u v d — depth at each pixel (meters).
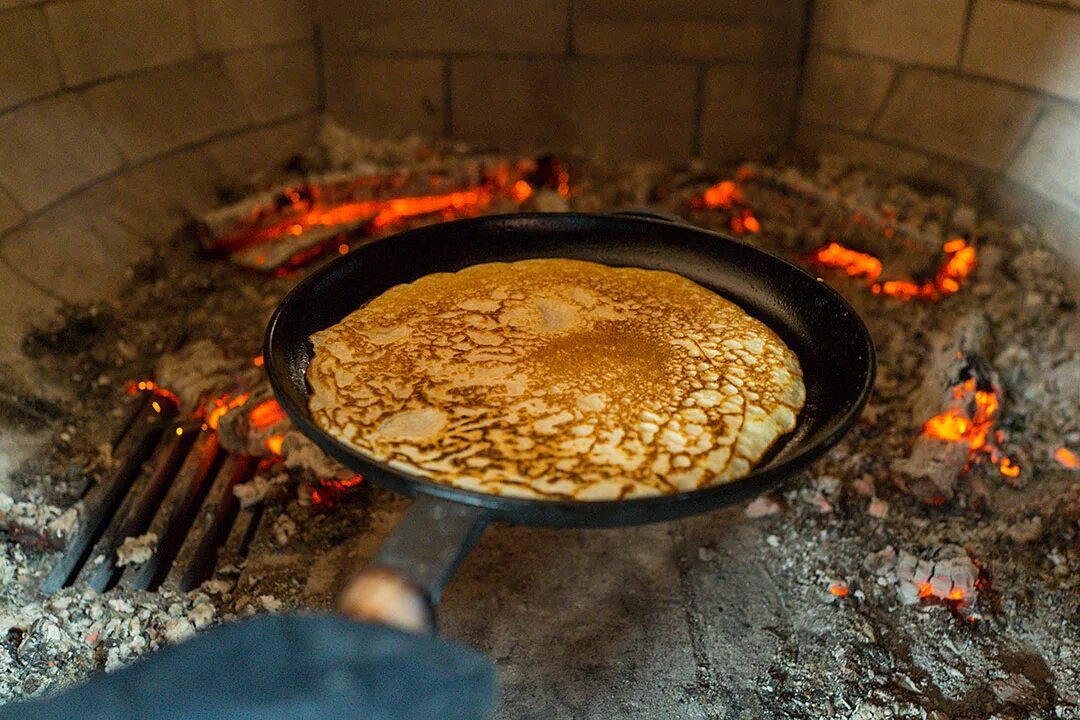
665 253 0.54
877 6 0.86
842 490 0.60
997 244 0.78
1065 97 0.75
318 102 0.96
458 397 0.42
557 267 0.53
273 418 0.61
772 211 0.90
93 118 0.77
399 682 0.23
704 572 0.55
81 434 0.64
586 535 0.57
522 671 0.49
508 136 0.97
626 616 0.52
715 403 0.43
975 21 0.80
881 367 0.71
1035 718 0.48
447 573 0.29
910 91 0.86
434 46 0.93
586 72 0.94
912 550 0.56
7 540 0.55
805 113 0.95
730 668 0.50
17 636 0.50
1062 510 0.58
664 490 0.37
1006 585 0.54
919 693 0.49
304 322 0.46
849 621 0.52
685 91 0.94
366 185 0.89
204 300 0.77
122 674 0.24
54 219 0.72
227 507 0.59
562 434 0.40
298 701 0.23
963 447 0.59
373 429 0.40
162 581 0.54
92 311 0.72
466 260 0.54
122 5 0.78
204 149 0.86
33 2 0.71
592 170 0.96
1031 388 0.68
